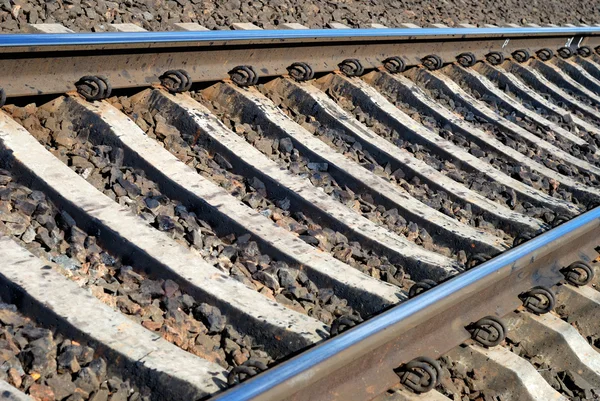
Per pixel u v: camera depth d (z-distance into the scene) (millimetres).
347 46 6559
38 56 4500
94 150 4410
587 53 9742
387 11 8609
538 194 5695
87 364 2992
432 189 5367
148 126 4863
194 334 3375
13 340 2967
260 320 3457
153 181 4363
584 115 8141
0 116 4199
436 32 7438
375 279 4094
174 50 5258
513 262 3939
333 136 5586
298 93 5906
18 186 3854
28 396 2699
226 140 4930
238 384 2688
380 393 3188
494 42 8359
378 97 6344
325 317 3744
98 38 4797
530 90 8070
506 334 3754
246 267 3916
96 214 3803
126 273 3574
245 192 4637
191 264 3699
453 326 3660
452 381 3566
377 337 3127
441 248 4727
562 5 11633
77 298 3238
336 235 4434
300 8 7652
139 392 2980
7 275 3215
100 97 4684
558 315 4309
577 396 3797
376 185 5062
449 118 6590
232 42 5566
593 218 4703
